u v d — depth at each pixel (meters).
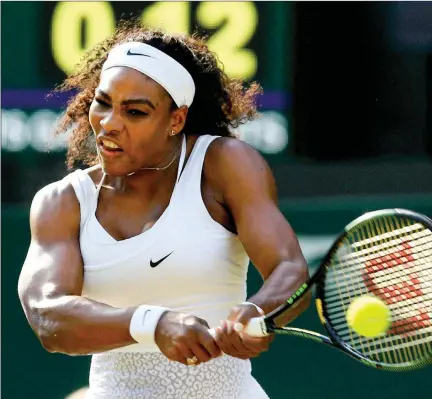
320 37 26.84
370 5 27.14
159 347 10.56
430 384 20.11
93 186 11.88
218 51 26.06
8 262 23.88
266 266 11.47
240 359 11.62
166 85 11.45
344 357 20.61
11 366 20.98
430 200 26.77
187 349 10.45
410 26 27.45
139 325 10.55
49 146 17.64
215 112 12.69
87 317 10.78
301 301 11.00
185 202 11.64
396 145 27.22
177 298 11.64
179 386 11.66
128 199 11.70
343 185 26.91
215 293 11.71
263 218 11.52
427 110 27.67
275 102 26.77
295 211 26.19
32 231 11.88
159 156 11.62
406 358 11.14
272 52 26.47
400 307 11.03
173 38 11.95
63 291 11.27
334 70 27.06
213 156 11.86
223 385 11.78
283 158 26.97
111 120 11.26
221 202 11.84
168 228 11.52
